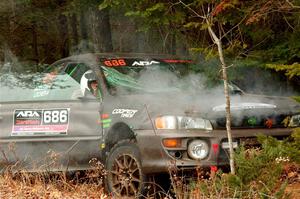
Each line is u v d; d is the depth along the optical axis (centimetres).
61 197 1475
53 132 1609
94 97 1573
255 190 1184
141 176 1381
